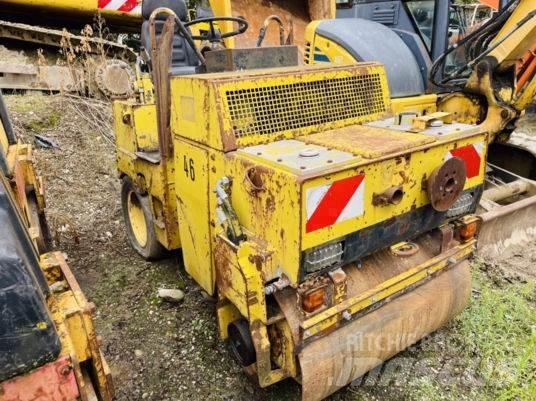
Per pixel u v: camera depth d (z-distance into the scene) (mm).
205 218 2248
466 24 5012
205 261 2357
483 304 2842
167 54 2438
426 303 2238
